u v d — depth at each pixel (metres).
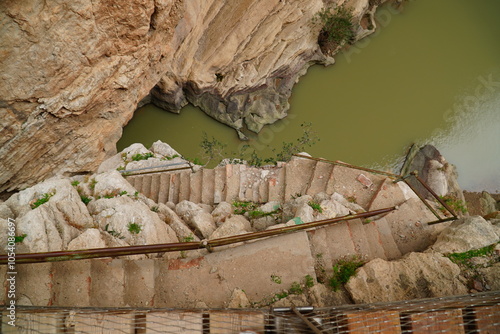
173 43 10.70
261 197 7.64
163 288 4.97
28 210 4.99
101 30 8.31
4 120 8.37
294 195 7.37
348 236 5.65
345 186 7.19
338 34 13.50
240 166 8.12
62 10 7.56
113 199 5.74
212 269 5.09
